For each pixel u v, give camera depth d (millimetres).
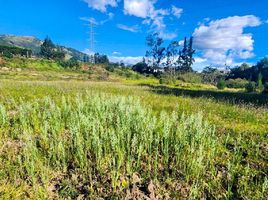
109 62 157500
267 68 112750
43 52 152625
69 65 112625
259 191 4488
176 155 5727
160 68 115812
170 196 4488
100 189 4566
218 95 24453
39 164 5082
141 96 16812
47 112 7836
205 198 4410
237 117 10727
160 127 6910
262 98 23344
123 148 5617
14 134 6938
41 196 4305
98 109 8359
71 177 4977
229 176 4695
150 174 5129
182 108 12055
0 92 15531
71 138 5910
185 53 114625
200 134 6016
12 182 4660
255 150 6484
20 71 82438
